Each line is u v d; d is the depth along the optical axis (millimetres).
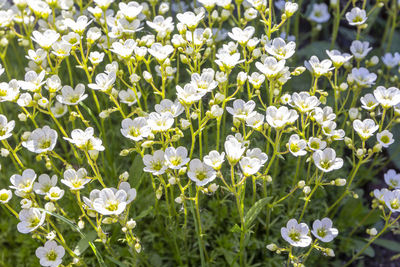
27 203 600
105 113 616
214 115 602
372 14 786
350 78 659
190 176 591
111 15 701
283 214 701
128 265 664
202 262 621
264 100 710
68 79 739
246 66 640
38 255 606
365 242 701
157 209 665
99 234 604
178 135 604
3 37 700
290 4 634
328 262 693
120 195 588
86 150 592
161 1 769
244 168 583
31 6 662
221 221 700
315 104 612
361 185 735
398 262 704
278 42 637
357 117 663
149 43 649
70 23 627
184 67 741
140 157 650
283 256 679
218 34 727
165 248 688
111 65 625
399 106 635
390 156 745
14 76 754
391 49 809
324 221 606
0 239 693
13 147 727
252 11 674
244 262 673
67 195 683
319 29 794
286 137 689
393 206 624
